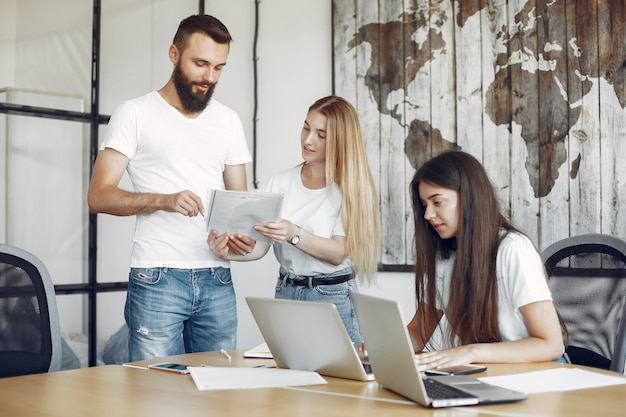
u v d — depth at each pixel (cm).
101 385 170
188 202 240
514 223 344
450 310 211
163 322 252
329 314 169
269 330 187
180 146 260
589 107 323
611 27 317
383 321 153
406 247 373
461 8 359
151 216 255
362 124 391
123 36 388
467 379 163
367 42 390
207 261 260
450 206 208
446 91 364
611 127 317
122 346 383
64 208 364
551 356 193
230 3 433
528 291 198
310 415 139
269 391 162
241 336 428
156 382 173
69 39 368
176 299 253
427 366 182
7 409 147
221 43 259
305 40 414
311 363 182
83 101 372
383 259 381
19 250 221
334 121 272
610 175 317
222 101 436
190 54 256
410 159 374
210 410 144
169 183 260
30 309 220
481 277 205
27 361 216
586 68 323
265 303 183
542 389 159
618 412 138
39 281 223
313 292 273
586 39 323
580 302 222
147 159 259
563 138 330
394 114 380
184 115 264
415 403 149
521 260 201
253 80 430
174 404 149
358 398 154
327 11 407
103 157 256
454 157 210
